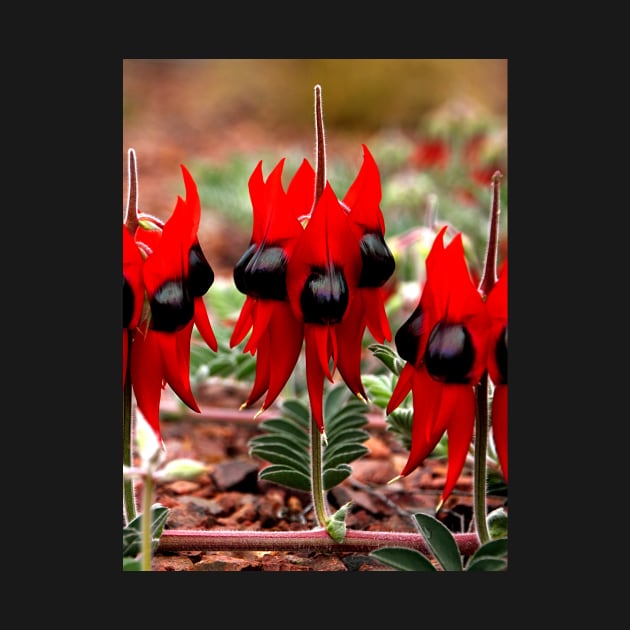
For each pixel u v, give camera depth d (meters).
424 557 3.13
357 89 11.15
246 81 11.78
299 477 3.50
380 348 3.40
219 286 4.95
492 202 2.98
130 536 3.05
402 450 4.63
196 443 4.79
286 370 3.02
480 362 2.91
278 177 2.94
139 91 11.89
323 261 2.92
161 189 8.61
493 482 3.78
